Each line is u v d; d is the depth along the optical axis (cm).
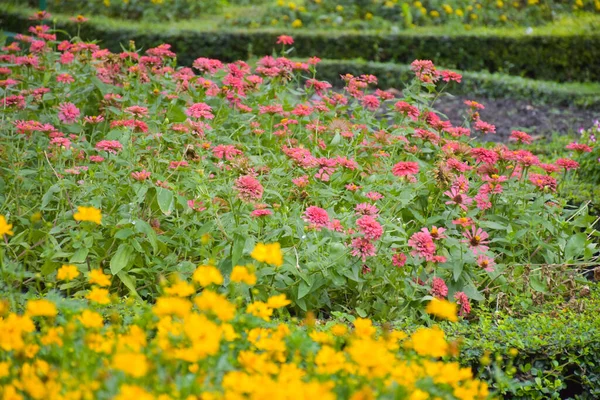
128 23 1459
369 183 558
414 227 550
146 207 524
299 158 523
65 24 1408
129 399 254
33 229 491
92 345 302
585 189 754
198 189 489
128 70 700
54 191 497
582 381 447
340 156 603
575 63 1405
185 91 658
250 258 463
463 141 657
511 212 562
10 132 602
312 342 343
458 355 428
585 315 486
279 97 697
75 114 566
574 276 534
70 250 495
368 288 482
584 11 1658
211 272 330
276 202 538
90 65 691
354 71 1277
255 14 1534
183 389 272
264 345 314
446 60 1375
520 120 1116
